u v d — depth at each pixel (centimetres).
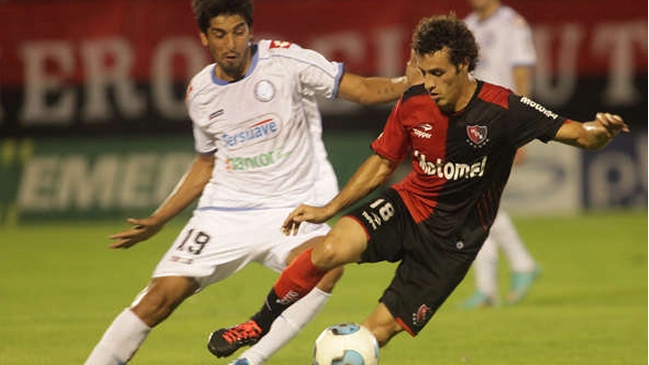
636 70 5662
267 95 1952
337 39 5750
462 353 2480
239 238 1941
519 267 3250
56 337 2717
